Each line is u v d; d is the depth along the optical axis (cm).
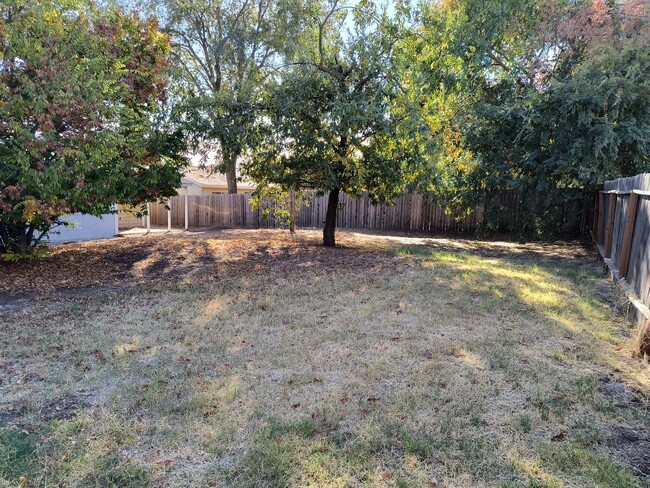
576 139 953
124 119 694
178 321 465
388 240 1263
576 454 226
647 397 290
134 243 1056
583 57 1066
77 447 237
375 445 237
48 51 611
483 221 1260
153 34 834
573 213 1170
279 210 1379
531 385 307
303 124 874
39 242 893
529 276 691
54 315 487
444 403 283
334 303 530
